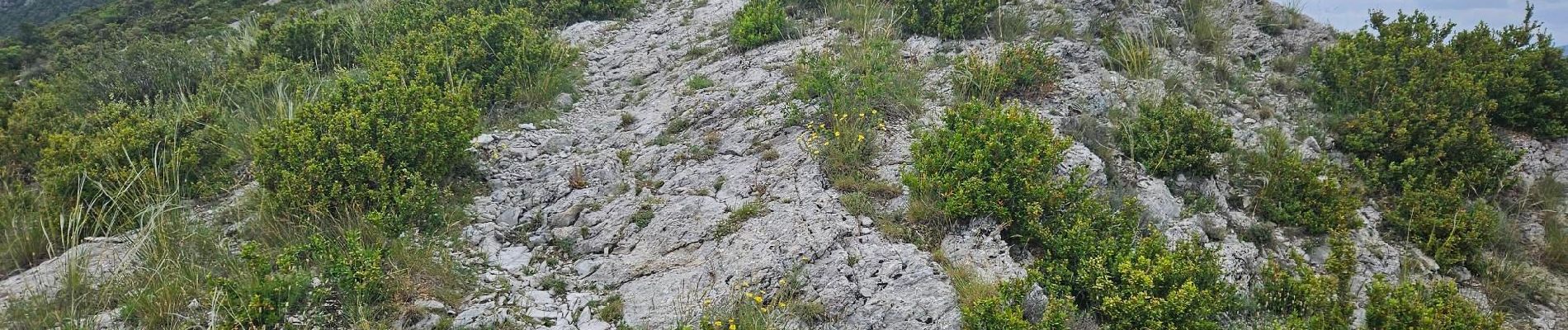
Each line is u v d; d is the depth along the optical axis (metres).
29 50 12.37
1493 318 4.47
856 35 8.22
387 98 5.89
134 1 15.07
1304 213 5.53
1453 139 6.14
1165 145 5.75
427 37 8.20
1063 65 7.26
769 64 7.59
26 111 7.27
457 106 6.12
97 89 8.24
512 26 8.20
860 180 5.28
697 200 5.31
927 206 4.88
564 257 5.04
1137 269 4.30
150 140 6.18
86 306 4.41
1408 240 5.64
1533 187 6.21
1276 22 8.70
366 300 4.21
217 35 12.11
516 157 6.28
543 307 4.45
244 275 4.44
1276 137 6.48
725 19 9.37
